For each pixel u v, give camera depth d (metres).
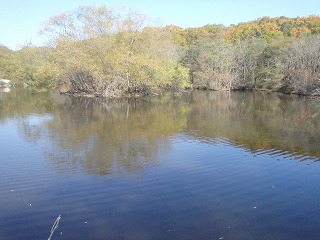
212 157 17.70
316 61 61.22
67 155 18.19
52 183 13.78
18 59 81.38
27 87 79.69
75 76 55.56
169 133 24.25
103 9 53.06
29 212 11.10
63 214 10.98
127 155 18.16
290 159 17.36
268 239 9.45
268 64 73.38
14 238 9.48
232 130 25.39
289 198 12.33
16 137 23.00
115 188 13.26
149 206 11.59
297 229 10.02
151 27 57.69
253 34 106.50
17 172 15.23
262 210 11.30
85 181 14.06
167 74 56.19
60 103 45.66
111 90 53.53
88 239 9.45
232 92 67.25
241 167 15.97
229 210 11.30
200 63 76.00
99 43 50.53
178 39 103.56
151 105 43.28
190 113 35.38
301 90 57.44
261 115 33.56
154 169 15.66
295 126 27.05
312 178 14.48
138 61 50.94
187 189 13.17
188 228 10.06
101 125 27.80
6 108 40.12
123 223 10.37
